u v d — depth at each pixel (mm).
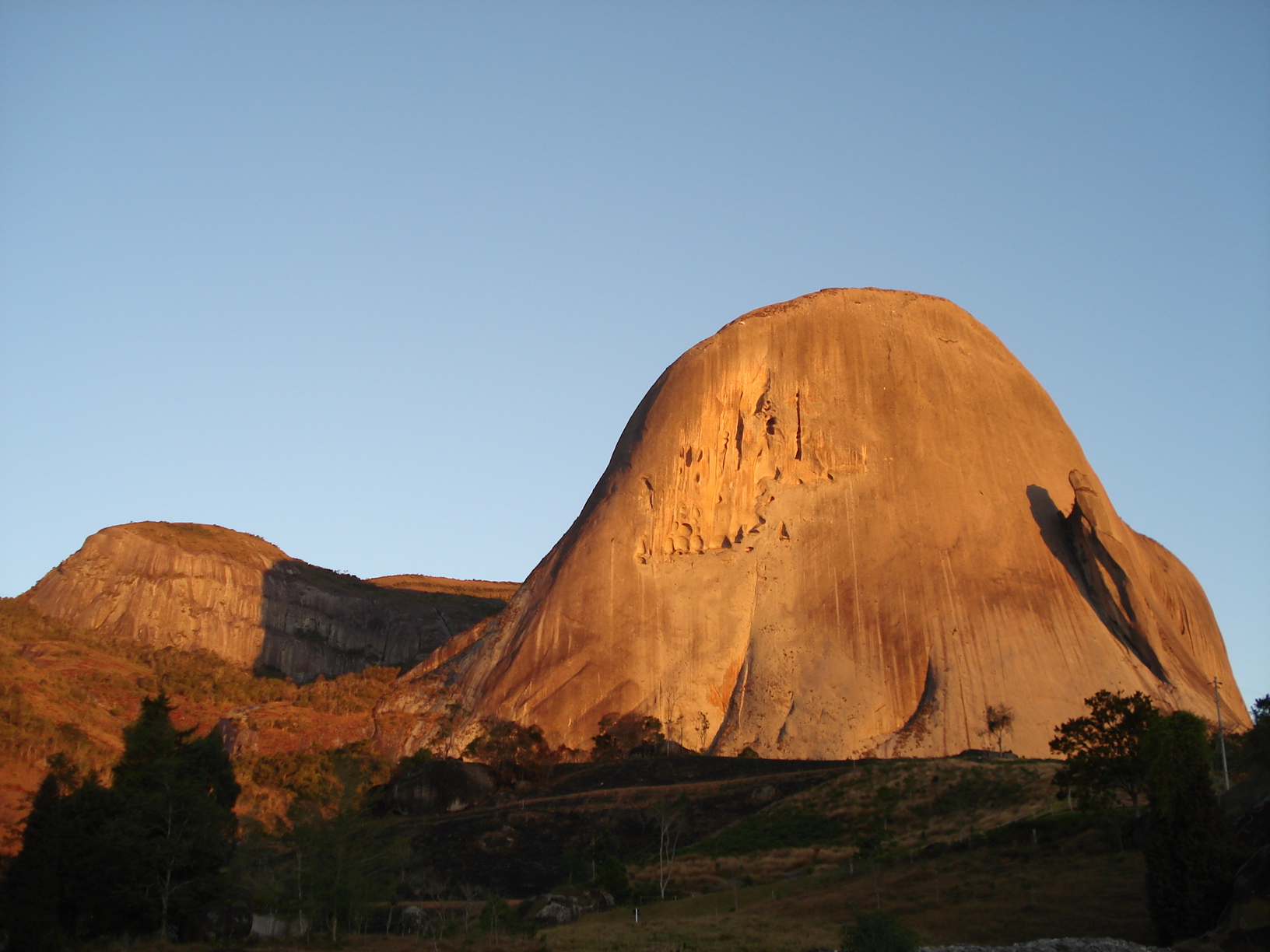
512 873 61312
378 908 50281
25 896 40281
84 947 39750
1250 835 35094
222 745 56969
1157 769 35219
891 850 53000
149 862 42469
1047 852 44844
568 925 46000
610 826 67625
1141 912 36500
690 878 55781
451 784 78000
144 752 52906
